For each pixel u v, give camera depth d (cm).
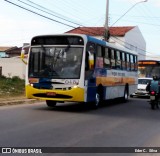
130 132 1238
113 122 1472
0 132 1099
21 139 1001
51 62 1723
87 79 1744
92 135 1131
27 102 2188
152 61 3519
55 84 1703
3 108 1783
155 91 2144
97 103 1967
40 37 1753
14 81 3612
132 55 2741
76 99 1694
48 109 1823
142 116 1748
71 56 1706
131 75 2723
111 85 2202
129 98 3083
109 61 2142
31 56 1761
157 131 1294
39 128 1202
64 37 1720
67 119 1474
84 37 1711
